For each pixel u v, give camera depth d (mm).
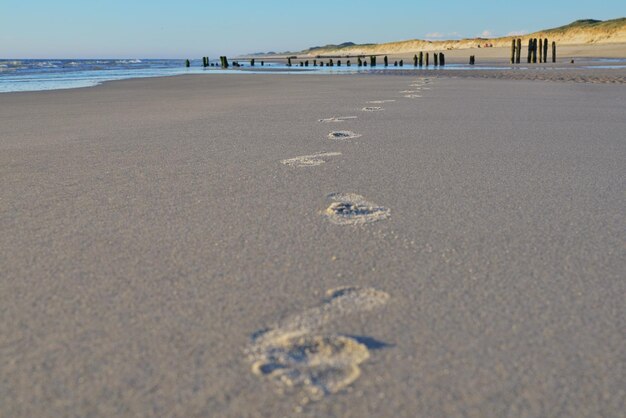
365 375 1186
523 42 110812
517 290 1595
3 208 2479
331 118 5832
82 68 40406
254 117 6059
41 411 1080
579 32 105438
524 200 2547
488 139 4281
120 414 1067
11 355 1280
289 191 2729
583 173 3086
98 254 1897
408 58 66000
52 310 1496
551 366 1217
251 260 1829
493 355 1260
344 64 52031
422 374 1188
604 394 1121
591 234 2070
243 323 1410
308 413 1064
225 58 42219
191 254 1887
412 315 1447
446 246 1949
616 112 6055
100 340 1339
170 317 1448
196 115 6438
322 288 1612
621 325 1391
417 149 3867
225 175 3092
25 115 7008
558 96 8250
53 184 2930
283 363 1233
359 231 2115
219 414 1063
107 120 6148
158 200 2584
